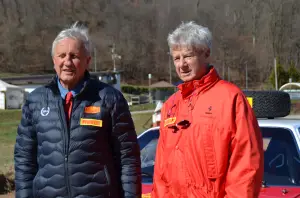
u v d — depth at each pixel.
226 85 3.17
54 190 3.35
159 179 3.39
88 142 3.35
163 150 3.39
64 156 3.33
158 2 133.75
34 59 119.06
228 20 129.62
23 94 45.56
